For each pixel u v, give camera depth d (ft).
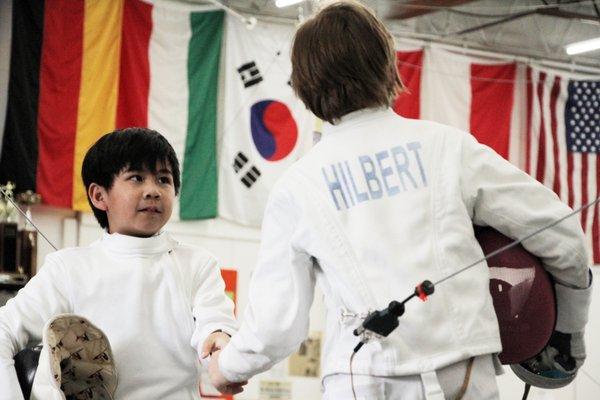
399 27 40.81
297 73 7.06
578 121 42.22
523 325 6.97
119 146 8.82
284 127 37.78
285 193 6.89
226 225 37.11
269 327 6.77
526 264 6.89
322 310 38.04
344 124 7.00
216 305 8.58
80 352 7.93
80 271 8.61
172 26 36.52
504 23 41.52
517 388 36.50
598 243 40.83
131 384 8.36
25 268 30.68
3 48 34.27
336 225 6.63
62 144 33.71
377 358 6.26
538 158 41.57
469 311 6.35
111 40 35.12
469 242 6.53
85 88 34.35
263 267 6.95
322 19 6.97
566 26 42.19
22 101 33.35
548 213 6.65
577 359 7.86
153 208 8.77
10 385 7.61
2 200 32.50
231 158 37.11
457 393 6.22
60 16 34.24
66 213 34.35
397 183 6.65
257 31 37.99
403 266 6.40
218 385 7.41
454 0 38.55
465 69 41.52
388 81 6.97
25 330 8.36
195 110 36.55
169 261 8.80
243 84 37.52
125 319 8.48
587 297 7.18
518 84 42.16
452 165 6.68
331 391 6.54
